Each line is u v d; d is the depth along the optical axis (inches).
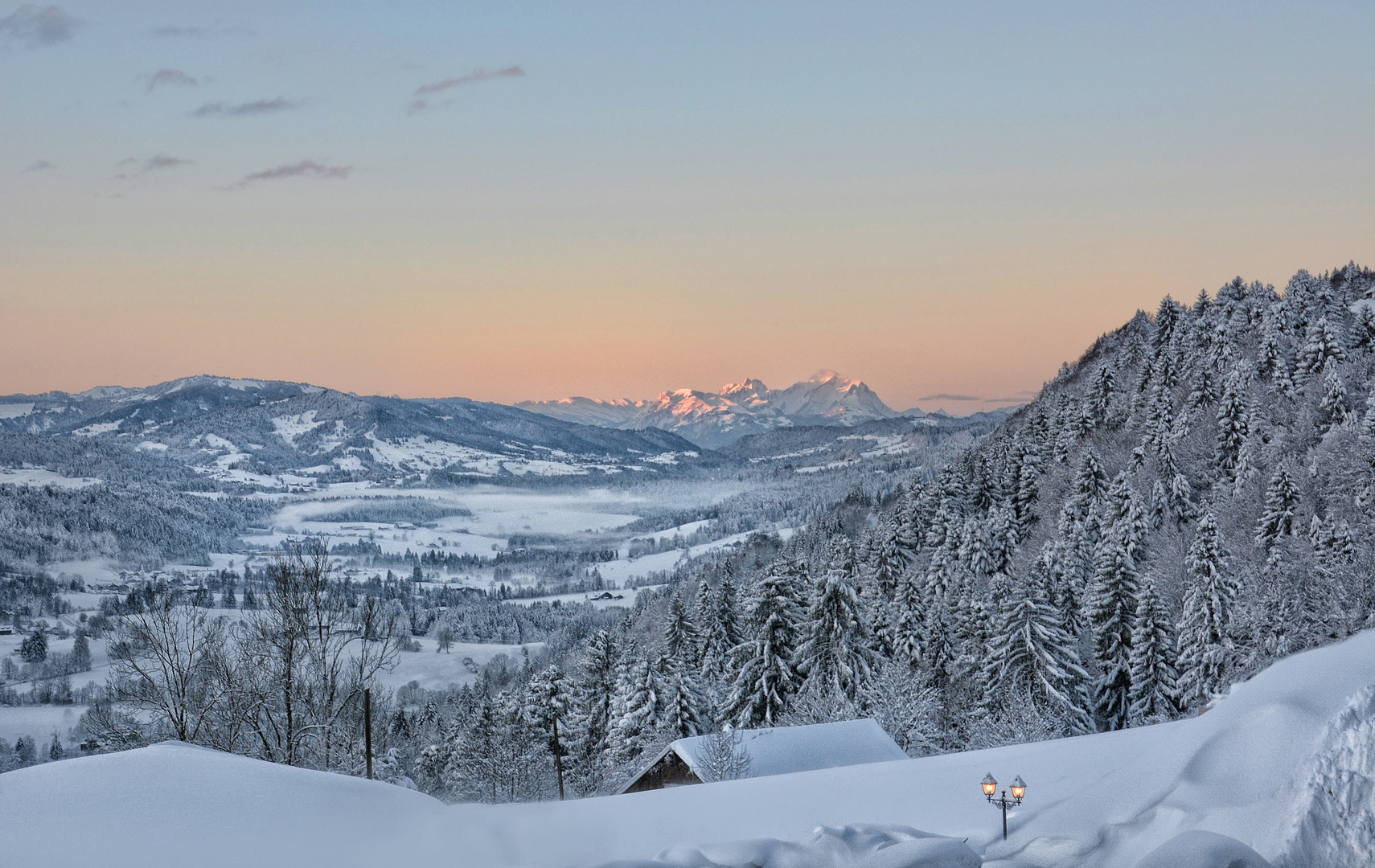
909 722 2004.2
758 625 2410.2
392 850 591.5
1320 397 3727.9
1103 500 3718.0
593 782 2316.7
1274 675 635.5
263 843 557.6
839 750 1428.4
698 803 852.6
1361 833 457.7
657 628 5625.0
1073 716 2103.8
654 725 2223.2
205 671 1315.2
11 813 565.9
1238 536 3056.1
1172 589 2824.8
